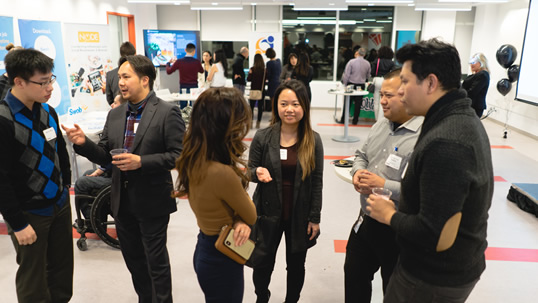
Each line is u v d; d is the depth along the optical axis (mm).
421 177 1071
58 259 1958
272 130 1912
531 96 6484
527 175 4836
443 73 1072
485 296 2422
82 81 5578
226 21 9672
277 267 2744
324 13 9500
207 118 1287
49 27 4973
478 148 1031
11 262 2791
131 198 1894
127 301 2352
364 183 1690
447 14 9039
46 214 1806
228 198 1352
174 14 9695
